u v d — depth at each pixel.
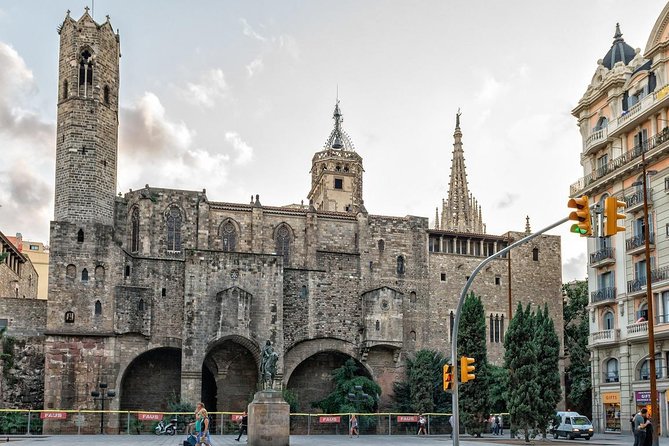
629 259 76.12
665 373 70.00
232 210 101.50
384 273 104.69
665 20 73.12
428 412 96.38
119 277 93.31
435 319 105.56
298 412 94.31
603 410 79.31
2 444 57.88
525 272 110.69
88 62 96.00
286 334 98.56
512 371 67.69
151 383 95.06
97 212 93.19
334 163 136.88
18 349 89.56
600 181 80.12
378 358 101.38
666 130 70.94
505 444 60.53
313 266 102.06
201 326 92.75
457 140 176.38
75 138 93.62
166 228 98.50
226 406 95.44
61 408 87.44
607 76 81.50
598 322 80.38
